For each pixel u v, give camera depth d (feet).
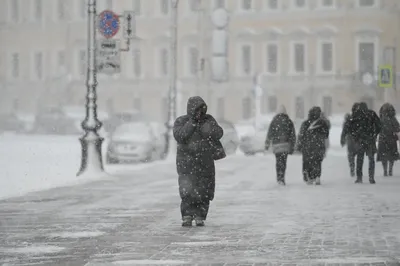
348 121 195.93
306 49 623.36
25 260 96.27
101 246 105.70
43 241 110.01
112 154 300.81
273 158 319.06
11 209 145.38
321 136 192.95
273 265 91.25
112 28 212.84
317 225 123.34
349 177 215.10
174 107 319.27
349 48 610.65
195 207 123.34
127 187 187.42
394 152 215.31
